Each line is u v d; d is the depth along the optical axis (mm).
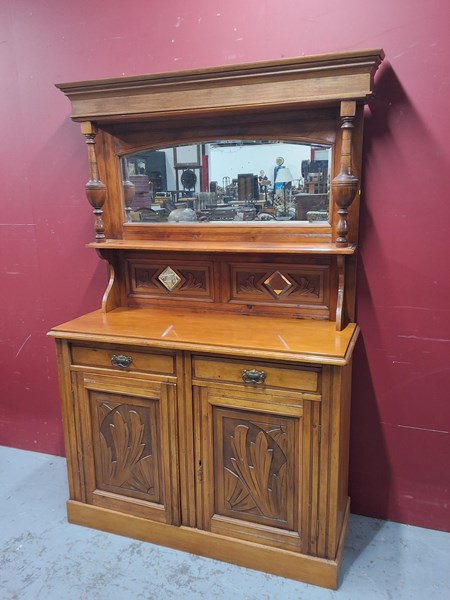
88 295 2248
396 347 1813
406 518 1932
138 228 1977
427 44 1569
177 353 1651
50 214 2217
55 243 2244
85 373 1812
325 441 1531
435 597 1592
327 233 1732
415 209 1688
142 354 1708
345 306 1777
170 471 1762
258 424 1609
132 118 1790
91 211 2143
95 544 1857
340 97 1499
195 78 1616
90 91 1750
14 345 2443
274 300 1871
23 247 2303
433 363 1783
